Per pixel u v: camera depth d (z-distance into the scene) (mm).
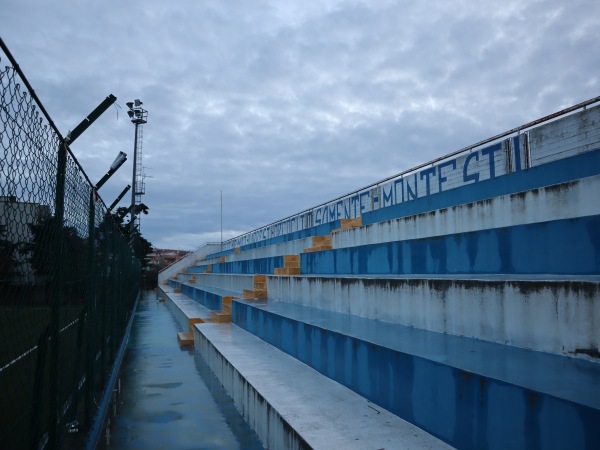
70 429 4301
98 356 6234
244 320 10219
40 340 2916
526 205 5703
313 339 6113
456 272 5781
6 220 2084
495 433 3029
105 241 6359
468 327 4703
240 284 15023
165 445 4770
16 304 2529
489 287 4430
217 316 11867
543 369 3291
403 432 3785
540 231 4617
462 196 7945
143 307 23250
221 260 25922
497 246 5152
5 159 1961
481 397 3158
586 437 2443
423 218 7723
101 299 6316
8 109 1993
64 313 3768
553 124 6504
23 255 2428
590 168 5703
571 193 5086
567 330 3641
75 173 3873
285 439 4082
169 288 32750
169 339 12531
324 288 8156
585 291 3482
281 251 15039
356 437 3682
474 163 8023
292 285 9883
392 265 7195
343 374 5250
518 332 4105
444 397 3537
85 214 4574
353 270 8531
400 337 4875
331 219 14078
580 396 2637
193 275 28016
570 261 4285
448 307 5004
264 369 6164
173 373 8258
